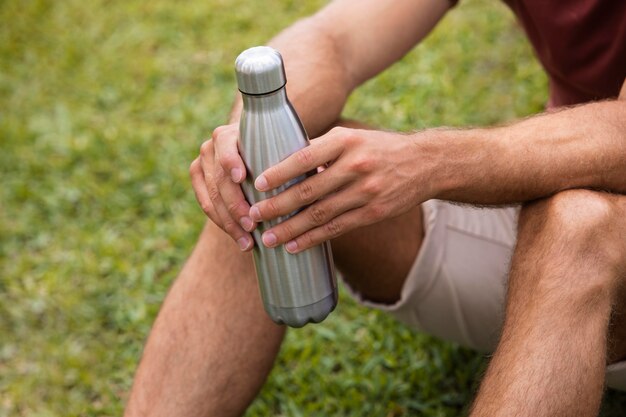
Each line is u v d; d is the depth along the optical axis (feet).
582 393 5.97
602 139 6.66
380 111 13.67
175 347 7.55
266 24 16.10
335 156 5.98
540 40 8.16
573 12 7.61
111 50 15.93
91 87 15.10
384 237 7.69
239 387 7.65
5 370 10.48
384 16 8.10
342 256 7.71
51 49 16.14
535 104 13.26
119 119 14.35
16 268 11.75
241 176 6.02
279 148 5.86
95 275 11.52
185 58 15.57
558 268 6.16
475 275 7.81
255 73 5.64
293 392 9.72
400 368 9.84
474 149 6.48
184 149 13.41
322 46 7.82
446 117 13.34
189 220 12.14
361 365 9.97
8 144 13.94
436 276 7.84
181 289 7.70
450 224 7.86
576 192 6.50
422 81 14.03
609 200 6.41
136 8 16.93
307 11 16.25
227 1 16.87
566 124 6.73
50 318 11.01
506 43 14.61
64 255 11.89
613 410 9.02
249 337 7.59
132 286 11.32
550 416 5.90
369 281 8.04
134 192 12.75
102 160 13.50
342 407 9.42
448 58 14.55
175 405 7.49
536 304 6.14
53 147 13.80
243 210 6.19
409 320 8.39
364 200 6.10
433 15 8.30
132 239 11.98
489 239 7.87
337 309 10.63
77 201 12.75
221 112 14.10
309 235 6.11
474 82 13.96
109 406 9.87
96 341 10.69
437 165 6.34
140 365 7.66
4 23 16.83
